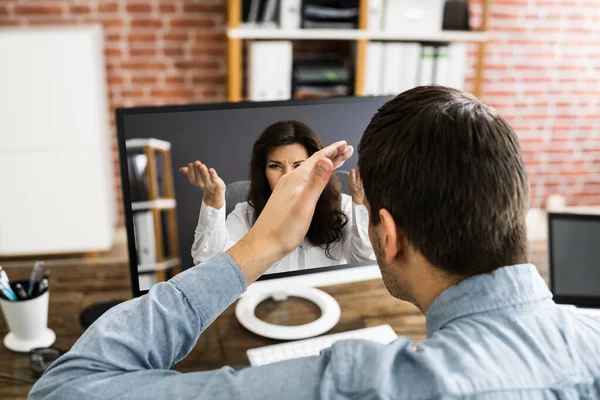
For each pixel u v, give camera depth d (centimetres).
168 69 354
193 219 128
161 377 68
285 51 319
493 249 66
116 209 374
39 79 304
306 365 64
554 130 399
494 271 67
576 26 379
